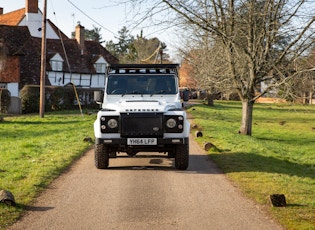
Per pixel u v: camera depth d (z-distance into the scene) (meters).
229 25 17.36
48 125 28.70
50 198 8.64
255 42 19.36
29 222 7.08
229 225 6.99
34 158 13.44
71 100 46.50
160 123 11.07
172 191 9.29
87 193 9.05
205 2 16.19
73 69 63.78
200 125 28.38
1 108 39.78
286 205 8.16
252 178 10.78
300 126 36.66
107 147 11.56
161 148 11.43
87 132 22.75
